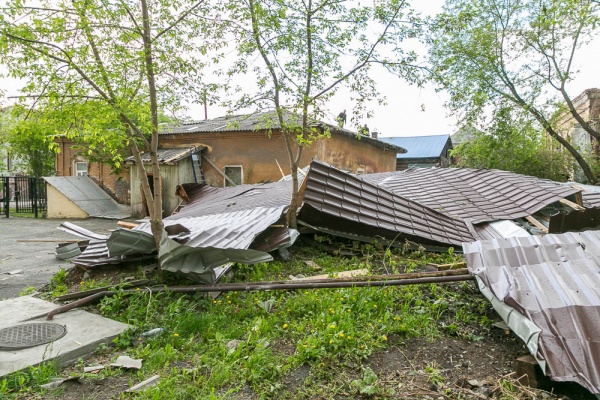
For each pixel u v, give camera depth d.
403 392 2.87
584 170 14.15
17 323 3.92
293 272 5.77
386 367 3.25
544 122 14.19
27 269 6.92
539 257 4.33
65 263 7.44
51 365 3.12
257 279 5.35
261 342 3.52
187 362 3.33
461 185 10.86
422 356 3.45
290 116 6.21
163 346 3.63
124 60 4.54
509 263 4.24
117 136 4.64
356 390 2.88
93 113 4.49
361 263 6.18
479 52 13.88
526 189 9.83
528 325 3.08
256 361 3.16
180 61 4.70
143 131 4.98
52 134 4.69
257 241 6.09
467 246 4.68
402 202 7.89
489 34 13.57
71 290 5.18
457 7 12.94
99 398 2.80
